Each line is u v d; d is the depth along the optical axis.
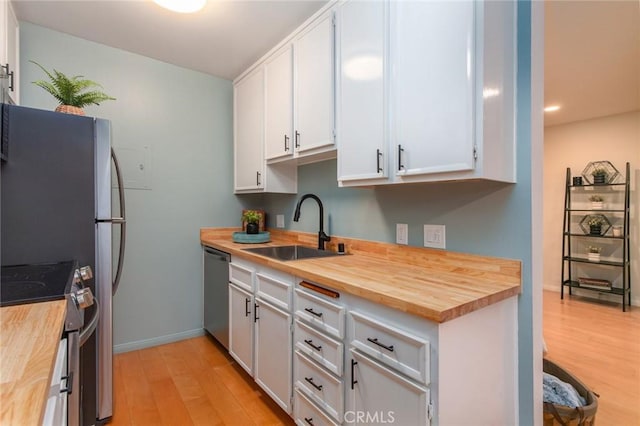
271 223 3.03
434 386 1.01
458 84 1.22
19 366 0.58
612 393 2.02
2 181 1.44
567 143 4.38
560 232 4.44
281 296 1.74
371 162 1.55
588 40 2.30
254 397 1.95
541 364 1.36
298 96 2.08
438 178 1.30
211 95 2.90
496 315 1.24
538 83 1.36
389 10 1.48
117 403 1.88
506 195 1.39
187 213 2.79
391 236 1.86
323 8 1.86
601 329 3.07
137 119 2.54
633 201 3.86
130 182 2.52
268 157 2.41
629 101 3.51
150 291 2.62
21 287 1.09
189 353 2.52
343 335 1.33
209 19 2.07
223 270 2.46
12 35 1.89
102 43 2.37
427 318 1.00
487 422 1.20
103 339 1.69
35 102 2.15
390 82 1.48
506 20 1.32
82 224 1.60
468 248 1.51
